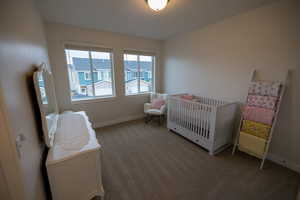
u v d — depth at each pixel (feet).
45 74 5.06
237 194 5.00
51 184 3.85
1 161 2.39
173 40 12.17
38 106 4.07
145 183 5.49
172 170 6.23
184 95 10.59
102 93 11.41
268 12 6.39
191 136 8.63
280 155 6.63
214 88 9.33
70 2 6.13
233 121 8.27
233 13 7.38
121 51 11.32
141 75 13.28
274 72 6.46
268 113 6.27
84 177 4.32
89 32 9.73
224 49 8.41
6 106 2.35
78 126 6.03
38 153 3.85
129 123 12.14
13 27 3.04
